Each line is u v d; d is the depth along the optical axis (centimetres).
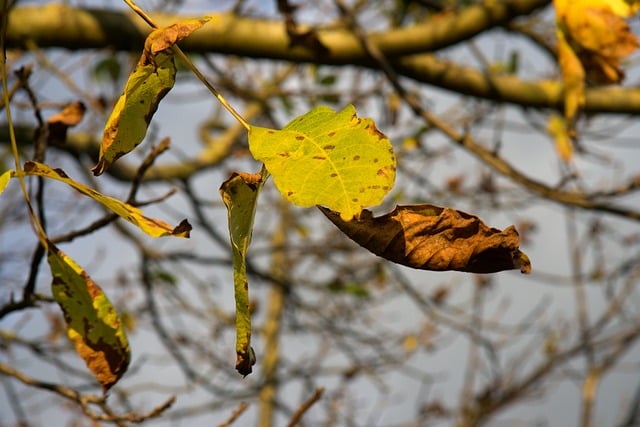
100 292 124
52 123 148
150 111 116
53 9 298
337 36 317
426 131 384
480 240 115
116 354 125
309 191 109
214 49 314
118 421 150
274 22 317
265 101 434
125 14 308
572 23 158
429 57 354
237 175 111
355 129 111
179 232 115
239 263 111
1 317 144
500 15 322
